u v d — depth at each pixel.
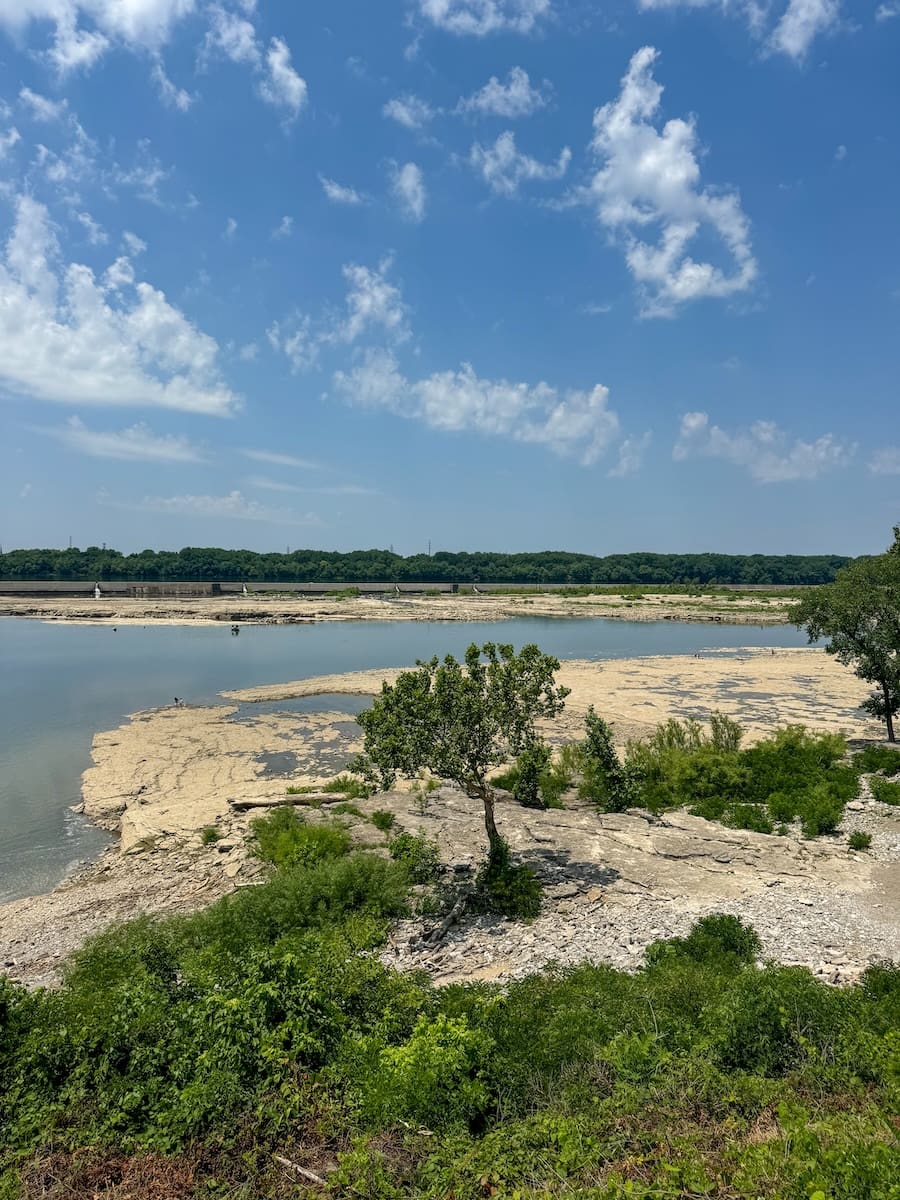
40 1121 8.38
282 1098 8.51
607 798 24.84
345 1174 7.37
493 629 99.81
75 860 24.00
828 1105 8.16
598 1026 10.17
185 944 14.37
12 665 65.38
